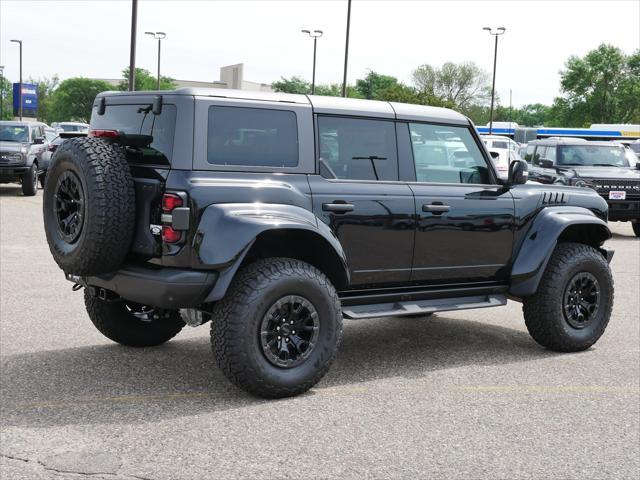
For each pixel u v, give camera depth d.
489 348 6.52
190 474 3.74
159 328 6.21
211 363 5.79
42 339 6.37
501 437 4.38
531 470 3.92
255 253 5.27
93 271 4.81
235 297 4.74
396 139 5.67
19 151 19.56
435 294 5.86
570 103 91.12
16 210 16.39
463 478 3.79
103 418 4.52
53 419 4.48
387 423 4.55
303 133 5.19
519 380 5.55
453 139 6.02
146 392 5.04
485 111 88.25
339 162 5.37
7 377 5.30
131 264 4.89
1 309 7.41
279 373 4.86
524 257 6.23
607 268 6.48
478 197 6.00
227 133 4.89
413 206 5.61
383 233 5.48
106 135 4.84
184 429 4.37
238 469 3.82
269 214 4.82
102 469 3.78
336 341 5.07
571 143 16.62
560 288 6.25
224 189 4.76
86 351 6.04
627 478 3.85
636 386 5.44
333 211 5.22
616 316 7.95
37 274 9.27
